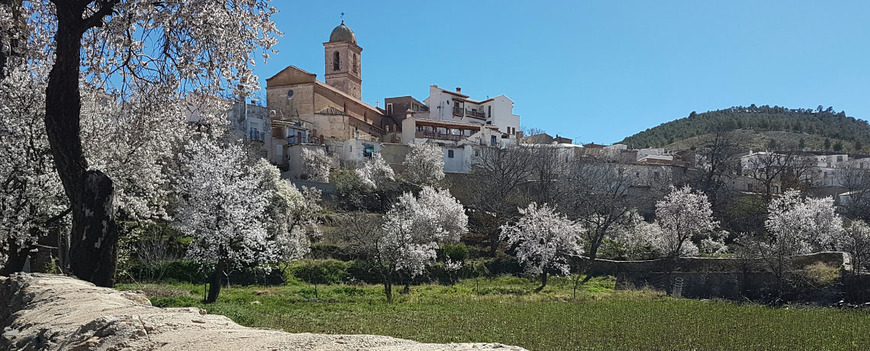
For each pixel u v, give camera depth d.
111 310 8.48
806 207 50.34
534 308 31.88
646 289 45.62
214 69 14.75
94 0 14.06
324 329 20.58
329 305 31.73
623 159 78.00
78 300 9.55
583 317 27.48
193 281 39.53
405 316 26.44
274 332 6.85
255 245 29.31
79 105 13.53
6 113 16.86
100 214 13.27
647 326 24.70
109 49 15.49
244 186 30.05
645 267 49.81
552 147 72.12
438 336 19.64
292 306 30.42
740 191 76.56
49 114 13.21
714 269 46.38
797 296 40.78
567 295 41.03
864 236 46.25
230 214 28.53
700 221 52.91
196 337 6.67
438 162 68.69
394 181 65.50
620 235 60.00
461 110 98.31
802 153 107.94
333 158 70.31
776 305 38.41
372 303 34.75
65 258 21.08
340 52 94.06
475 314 28.03
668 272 47.97
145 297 10.59
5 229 16.53
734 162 82.75
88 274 13.08
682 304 35.56
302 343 6.05
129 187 19.66
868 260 43.03
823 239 48.88
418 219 47.81
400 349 5.52
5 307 12.10
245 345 6.18
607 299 39.34
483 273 51.94
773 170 83.31
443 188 67.06
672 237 53.81
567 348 18.38
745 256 45.00
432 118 95.19
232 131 58.62
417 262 39.31
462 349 5.48
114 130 18.48
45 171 17.14
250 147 57.81
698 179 73.69
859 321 28.86
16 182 17.09
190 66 14.68
